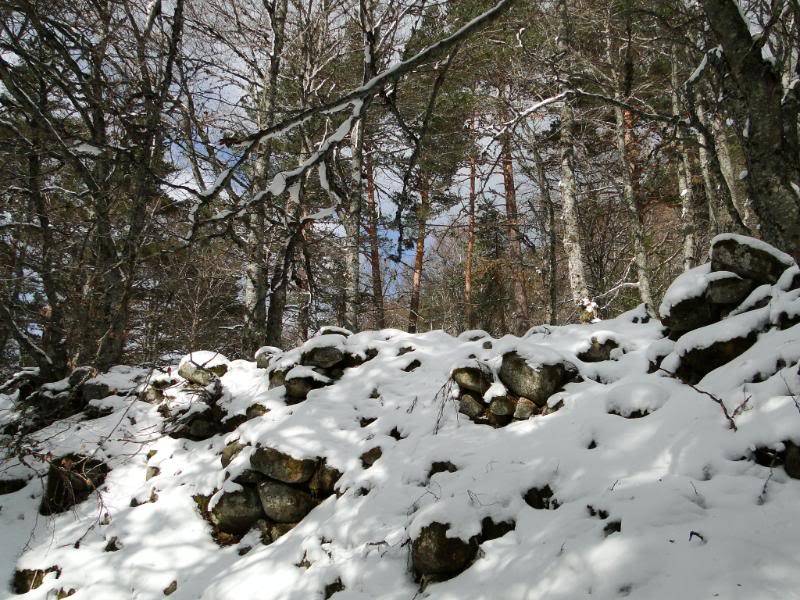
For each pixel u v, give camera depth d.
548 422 4.12
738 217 4.29
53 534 5.09
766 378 3.17
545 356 4.59
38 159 7.18
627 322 5.50
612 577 2.29
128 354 9.96
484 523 3.24
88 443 5.95
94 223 6.79
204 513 4.99
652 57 9.43
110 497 5.49
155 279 7.73
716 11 2.92
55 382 7.01
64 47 5.48
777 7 3.06
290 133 10.16
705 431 3.05
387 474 4.26
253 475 4.79
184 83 5.43
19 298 8.57
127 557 4.63
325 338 6.02
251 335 9.46
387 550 3.53
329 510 4.30
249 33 10.73
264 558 4.18
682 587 2.09
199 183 8.04
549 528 2.97
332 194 2.39
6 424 6.72
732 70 2.99
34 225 7.28
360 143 9.26
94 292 6.88
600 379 4.66
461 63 9.41
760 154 2.99
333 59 11.17
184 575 4.39
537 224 11.76
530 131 9.33
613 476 3.18
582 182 12.24
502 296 16.31
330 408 5.21
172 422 6.14
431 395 5.09
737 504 2.51
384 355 5.94
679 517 2.50
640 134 10.79
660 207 14.21
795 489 2.50
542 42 9.45
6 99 6.37
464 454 4.09
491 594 2.75
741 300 3.96
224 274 10.61
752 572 2.04
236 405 6.00
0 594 4.63
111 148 3.88
